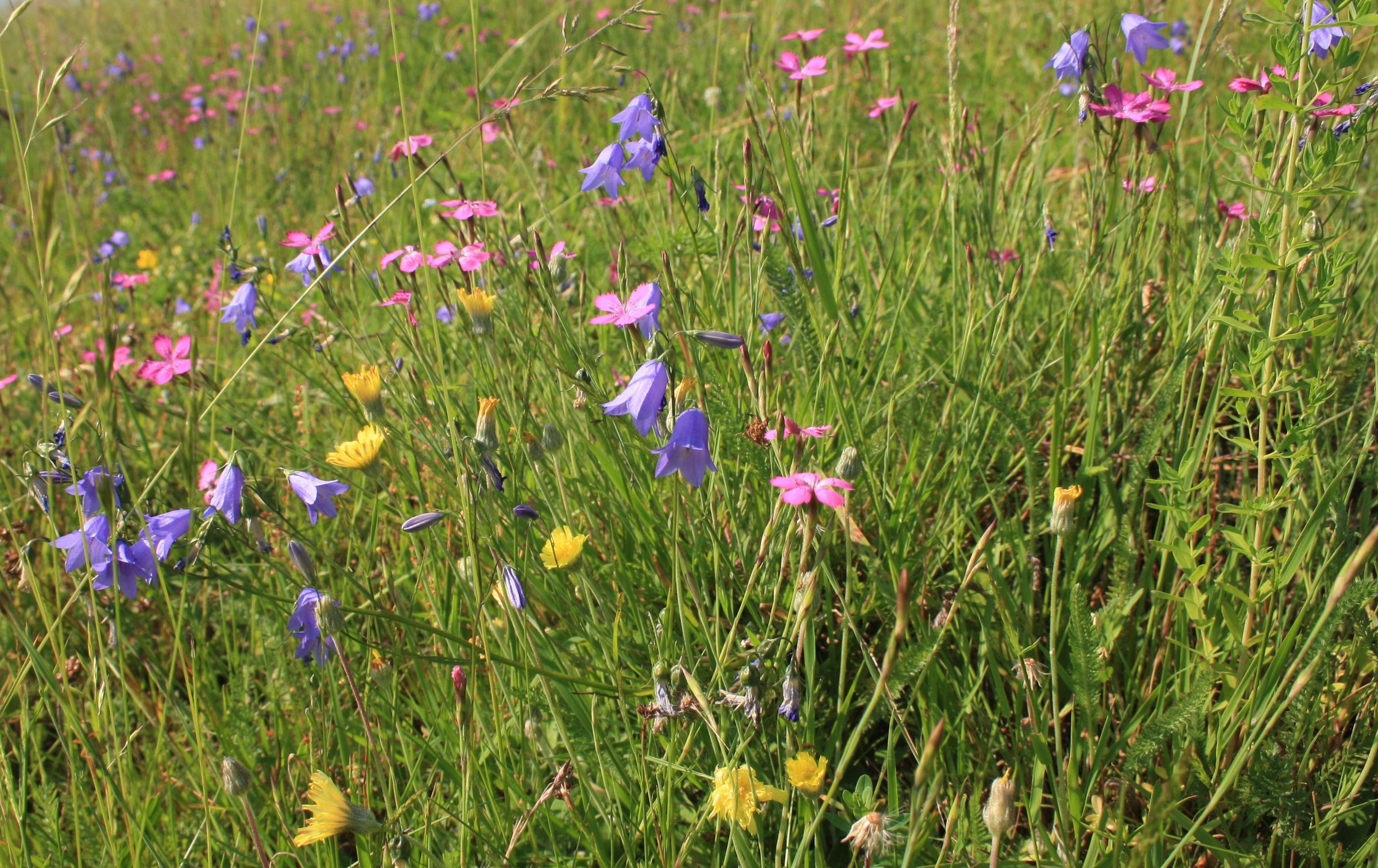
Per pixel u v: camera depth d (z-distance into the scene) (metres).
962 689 0.69
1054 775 0.62
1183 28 1.25
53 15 2.71
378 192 1.23
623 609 0.72
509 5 2.22
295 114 1.90
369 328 0.96
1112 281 0.80
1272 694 0.61
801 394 0.73
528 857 0.68
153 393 1.00
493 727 0.70
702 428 0.63
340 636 0.64
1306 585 0.66
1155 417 0.70
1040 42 1.41
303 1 2.80
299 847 0.67
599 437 0.73
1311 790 0.65
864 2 1.65
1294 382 0.67
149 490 0.67
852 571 0.71
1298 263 0.63
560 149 1.32
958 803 0.60
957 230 0.79
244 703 0.74
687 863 0.66
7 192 1.74
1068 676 0.67
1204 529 0.72
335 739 0.72
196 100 1.99
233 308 0.77
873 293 0.81
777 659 0.65
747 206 0.73
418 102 1.83
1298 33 0.63
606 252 0.94
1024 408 0.75
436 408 0.75
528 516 0.67
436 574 0.74
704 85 1.51
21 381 1.02
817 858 0.62
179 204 1.70
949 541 0.74
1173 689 0.66
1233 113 0.65
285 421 0.89
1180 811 0.64
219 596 0.80
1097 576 0.74
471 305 0.70
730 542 0.73
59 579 0.77
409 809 0.68
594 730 0.65
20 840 0.67
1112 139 0.75
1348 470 0.69
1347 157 0.65
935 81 1.42
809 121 0.83
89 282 1.23
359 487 0.74
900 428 0.76
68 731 0.73
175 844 0.68
